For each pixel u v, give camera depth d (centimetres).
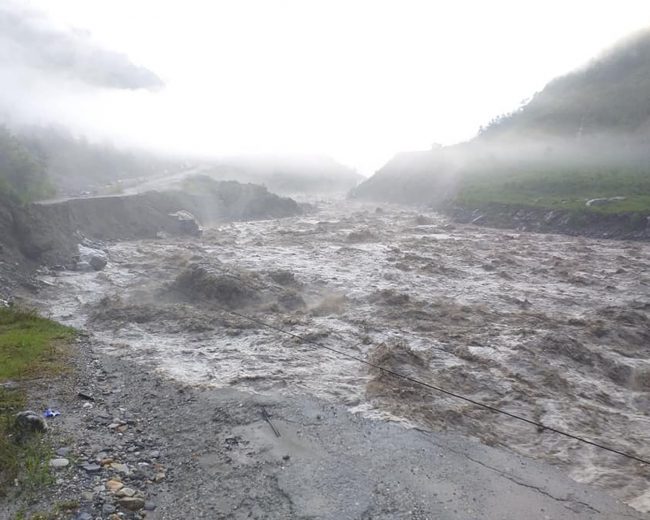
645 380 2038
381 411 1622
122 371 1944
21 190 5334
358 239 5756
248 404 1650
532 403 1745
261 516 1136
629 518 1178
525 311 2925
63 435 1420
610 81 15612
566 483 1302
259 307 2861
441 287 3509
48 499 1142
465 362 2088
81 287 3428
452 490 1251
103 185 9775
